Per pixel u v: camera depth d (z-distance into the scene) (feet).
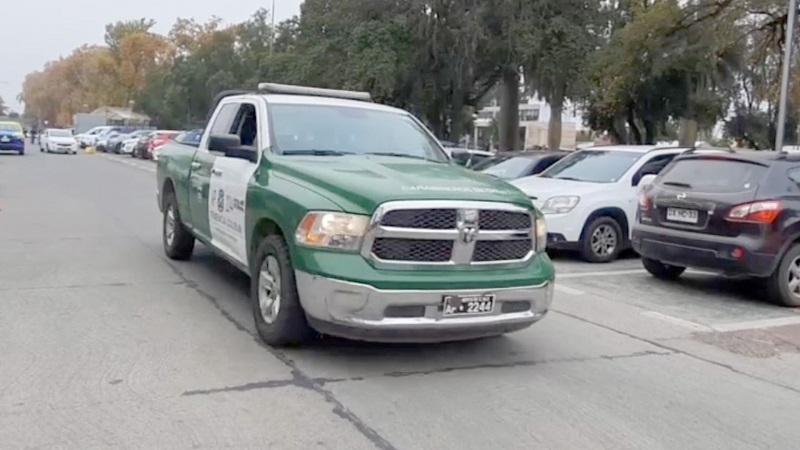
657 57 79.51
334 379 16.92
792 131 108.58
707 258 27.27
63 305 22.49
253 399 15.49
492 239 17.33
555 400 16.31
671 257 28.68
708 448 14.19
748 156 27.66
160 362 17.54
